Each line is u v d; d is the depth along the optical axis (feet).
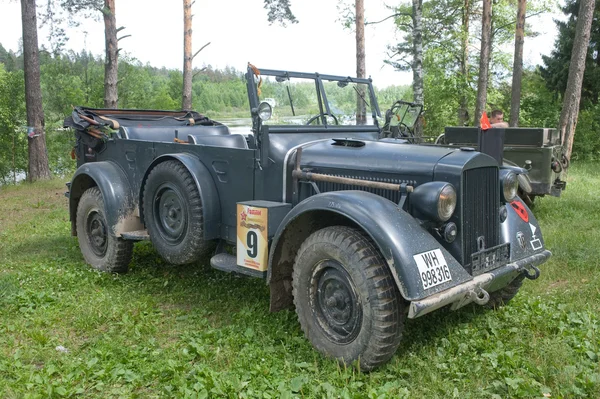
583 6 42.70
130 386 10.97
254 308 15.19
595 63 80.02
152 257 20.57
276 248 12.88
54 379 11.34
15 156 62.34
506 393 10.45
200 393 10.23
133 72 85.15
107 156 19.62
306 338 12.71
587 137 64.95
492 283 12.62
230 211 15.38
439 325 13.67
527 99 85.35
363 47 47.50
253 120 14.67
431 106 81.92
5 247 22.94
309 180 13.87
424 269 10.85
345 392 10.32
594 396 10.19
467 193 12.08
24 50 48.73
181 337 13.34
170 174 15.67
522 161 26.45
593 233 22.33
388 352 11.07
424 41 85.20
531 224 14.48
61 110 77.41
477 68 86.48
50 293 16.47
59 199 37.19
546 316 13.93
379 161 12.98
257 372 11.27
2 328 13.87
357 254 11.17
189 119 22.61
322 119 16.55
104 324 14.43
